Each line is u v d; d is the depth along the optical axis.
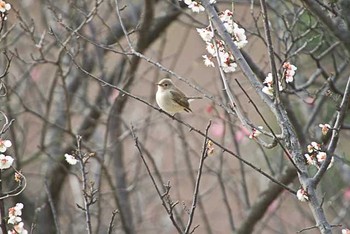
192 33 18.00
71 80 14.05
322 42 10.76
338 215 12.90
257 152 13.91
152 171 14.05
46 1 13.19
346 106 7.29
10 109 12.37
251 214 11.80
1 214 7.70
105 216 13.37
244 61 7.79
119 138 12.86
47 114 12.68
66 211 13.81
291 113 10.70
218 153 14.23
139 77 14.68
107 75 14.65
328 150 7.19
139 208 13.72
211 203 15.87
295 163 7.23
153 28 13.12
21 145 13.80
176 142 15.41
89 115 13.72
